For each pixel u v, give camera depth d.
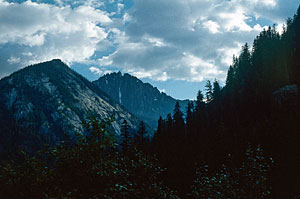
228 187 12.70
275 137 48.81
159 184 10.00
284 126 50.84
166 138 87.44
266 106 91.31
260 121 83.25
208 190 12.92
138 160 9.70
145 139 68.38
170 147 77.19
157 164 10.12
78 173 8.16
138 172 9.41
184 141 86.75
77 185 8.19
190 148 75.38
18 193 8.16
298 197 19.91
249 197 12.37
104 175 8.12
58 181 8.24
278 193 18.27
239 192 12.57
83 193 8.03
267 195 12.84
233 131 83.06
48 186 8.23
